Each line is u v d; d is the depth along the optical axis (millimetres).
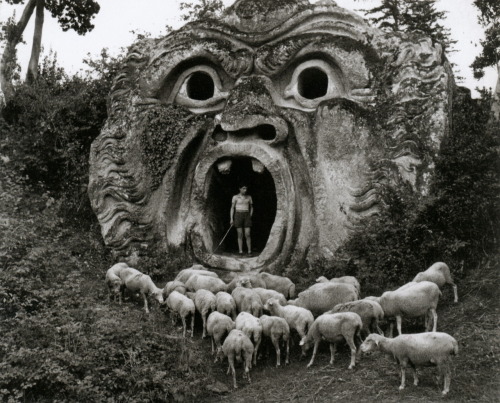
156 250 15617
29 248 13602
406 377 9664
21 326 10734
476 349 10148
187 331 12086
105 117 19641
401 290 10586
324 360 10633
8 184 16969
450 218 12969
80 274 14312
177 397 9883
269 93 15195
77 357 10055
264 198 18281
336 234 14344
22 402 9430
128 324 11273
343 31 15031
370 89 14570
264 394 9938
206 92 17094
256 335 10570
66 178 18859
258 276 13148
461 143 14188
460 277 12414
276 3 15633
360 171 14305
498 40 18406
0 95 20641
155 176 15734
